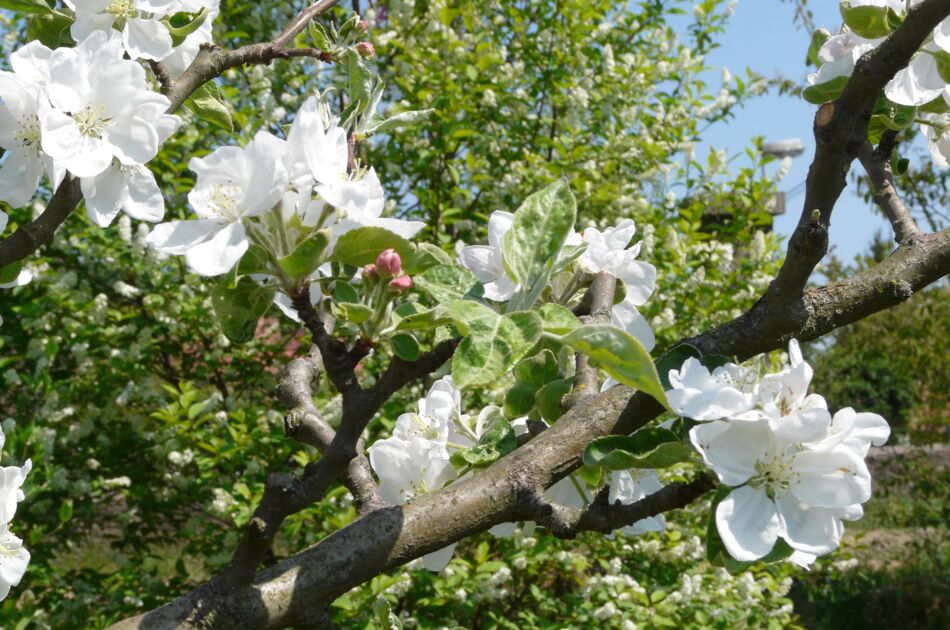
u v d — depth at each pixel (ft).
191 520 16.78
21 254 4.40
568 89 20.72
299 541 15.11
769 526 3.01
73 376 17.63
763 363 3.35
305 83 19.83
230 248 3.17
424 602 13.51
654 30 22.50
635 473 4.22
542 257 3.64
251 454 15.65
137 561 16.76
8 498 4.48
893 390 48.75
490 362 2.83
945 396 31.89
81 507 17.38
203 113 6.05
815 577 27.04
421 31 20.10
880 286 3.68
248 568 3.09
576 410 3.55
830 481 3.00
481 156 19.51
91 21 4.90
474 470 4.00
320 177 3.25
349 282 3.56
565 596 15.66
